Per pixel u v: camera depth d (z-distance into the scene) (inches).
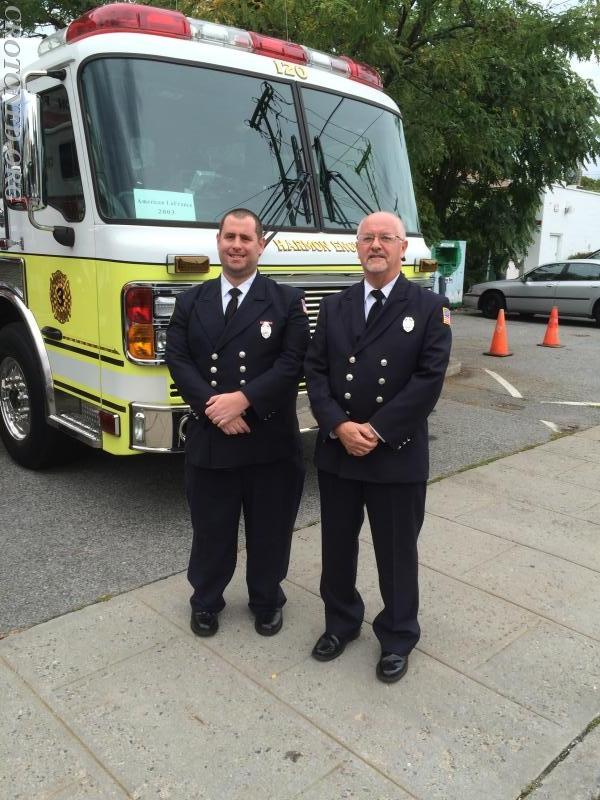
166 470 203.0
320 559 150.6
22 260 184.4
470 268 764.0
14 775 90.0
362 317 105.0
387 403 102.5
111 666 112.6
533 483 199.2
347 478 106.3
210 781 89.7
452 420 269.3
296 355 112.7
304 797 87.4
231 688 107.8
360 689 108.2
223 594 136.0
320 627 125.1
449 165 621.3
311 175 174.2
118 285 145.3
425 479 106.7
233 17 286.0
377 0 284.2
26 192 145.0
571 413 281.9
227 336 111.4
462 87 380.2
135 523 166.7
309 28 296.7
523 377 353.7
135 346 145.8
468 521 171.8
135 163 149.0
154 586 137.6
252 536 120.5
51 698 104.6
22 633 121.1
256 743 96.3
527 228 729.0
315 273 168.1
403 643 111.3
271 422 114.9
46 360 178.2
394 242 101.4
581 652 118.8
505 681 110.8
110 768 91.5
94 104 149.3
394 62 313.6
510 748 96.3
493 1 359.3
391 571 109.0
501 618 128.6
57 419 175.2
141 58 152.5
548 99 461.1
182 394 113.9
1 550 152.0
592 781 90.9
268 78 171.2
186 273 145.6
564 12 366.9
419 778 90.7
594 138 580.7
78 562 147.0
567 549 157.1
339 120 184.9
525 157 619.2
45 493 184.9
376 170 192.5
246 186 163.2
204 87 159.9
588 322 610.9
